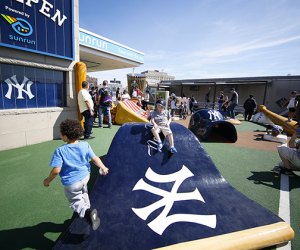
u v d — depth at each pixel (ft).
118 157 10.34
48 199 9.98
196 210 8.57
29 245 7.12
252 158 17.47
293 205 10.14
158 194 9.23
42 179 11.98
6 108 16.89
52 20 19.10
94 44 37.68
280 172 14.10
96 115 36.83
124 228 7.51
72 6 20.77
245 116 43.09
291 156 13.16
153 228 7.59
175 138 12.02
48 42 19.01
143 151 10.89
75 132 6.87
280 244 7.54
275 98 55.26
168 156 10.98
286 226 7.85
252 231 7.49
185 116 46.09
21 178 12.05
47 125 19.92
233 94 39.09
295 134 14.21
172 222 7.89
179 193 9.43
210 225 7.80
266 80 55.57
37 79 19.01
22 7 16.57
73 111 22.59
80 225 7.54
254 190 11.62
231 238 7.14
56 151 6.61
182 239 7.13
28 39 17.30
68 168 6.66
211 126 23.08
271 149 20.54
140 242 6.98
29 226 8.06
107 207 8.40
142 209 8.44
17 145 17.65
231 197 9.55
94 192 8.98
